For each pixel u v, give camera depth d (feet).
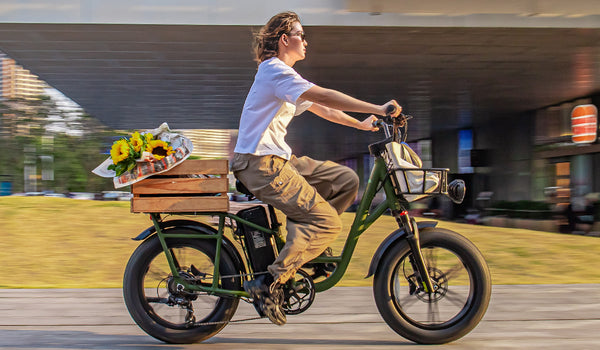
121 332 10.34
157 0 37.86
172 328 9.33
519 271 17.62
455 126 87.30
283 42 8.96
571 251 20.52
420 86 56.39
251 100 8.84
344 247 9.16
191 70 50.42
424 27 37.63
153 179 9.00
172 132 9.26
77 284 16.11
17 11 37.37
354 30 38.14
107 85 56.29
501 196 79.05
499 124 79.66
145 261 9.29
